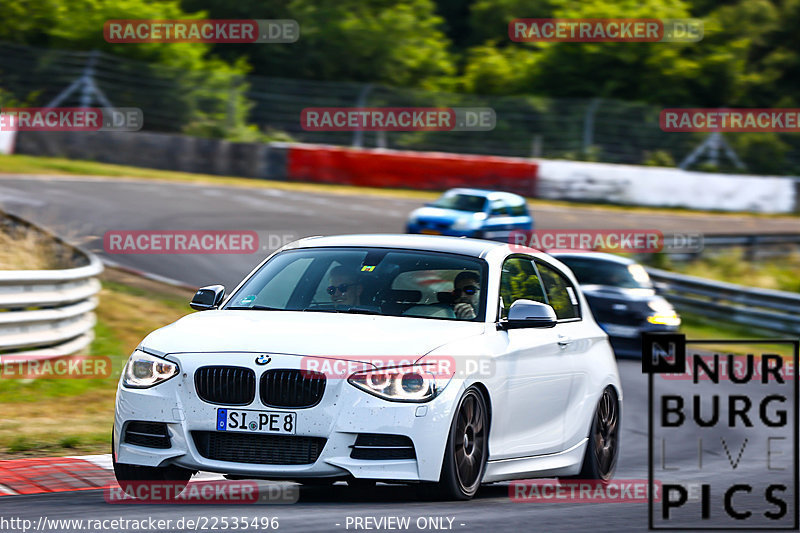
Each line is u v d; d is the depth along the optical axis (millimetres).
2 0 115375
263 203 82938
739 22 162500
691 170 120812
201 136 110438
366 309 18406
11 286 32750
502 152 119438
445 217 70188
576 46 144625
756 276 81125
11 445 23641
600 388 21969
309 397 16016
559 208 101938
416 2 155500
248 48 142625
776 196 114750
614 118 122250
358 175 104062
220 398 16234
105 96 106000
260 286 19609
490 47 151500
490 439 17719
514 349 18562
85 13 116625
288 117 115750
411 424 16016
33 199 69562
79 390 32562
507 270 20062
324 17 144750
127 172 91438
